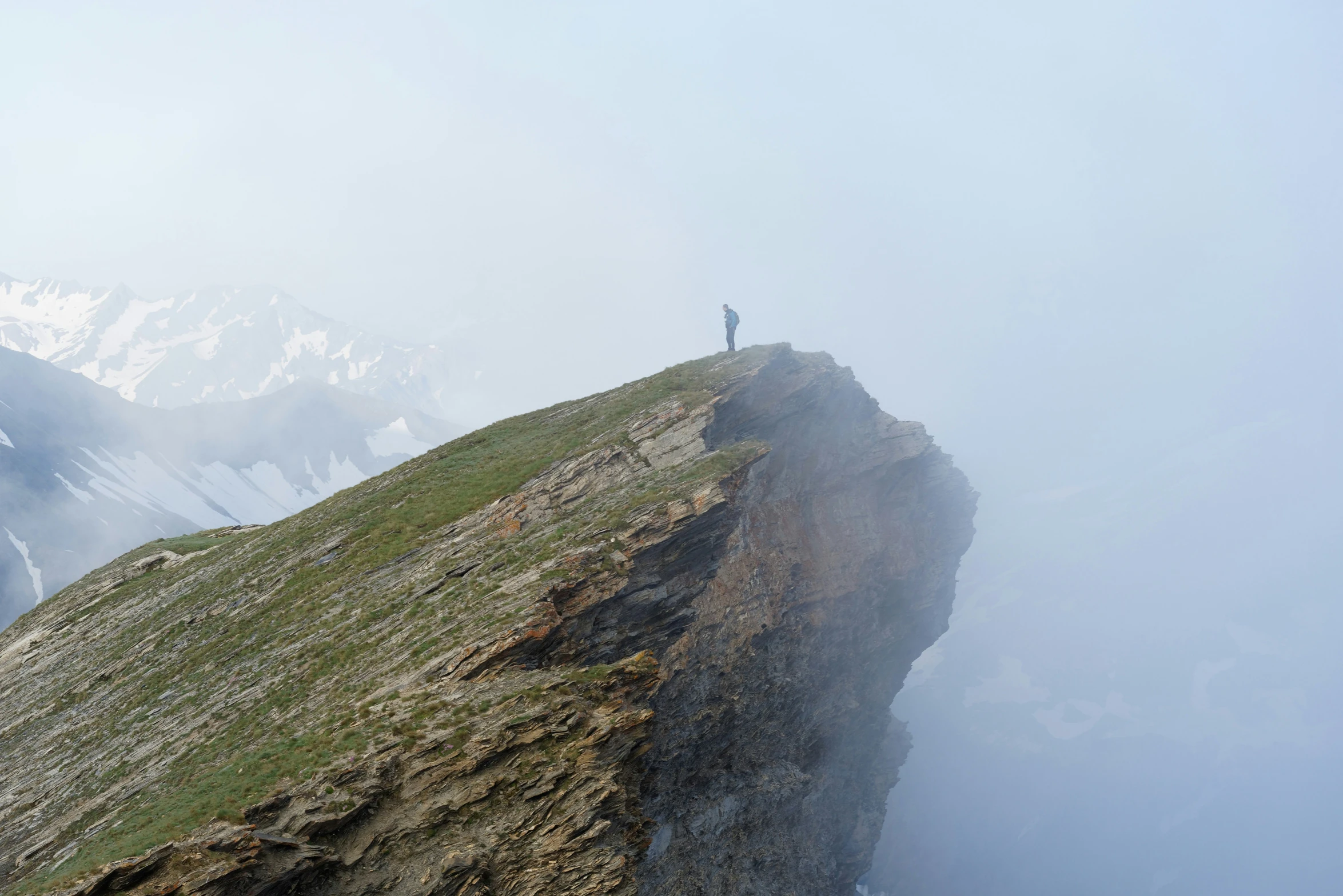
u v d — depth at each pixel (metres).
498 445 68.94
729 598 51.88
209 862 24.27
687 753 49.12
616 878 29.69
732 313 71.81
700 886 48.94
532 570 40.81
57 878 24.39
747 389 61.31
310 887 26.34
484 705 32.12
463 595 40.81
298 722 33.84
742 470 49.75
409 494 60.12
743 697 53.44
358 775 28.61
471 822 29.19
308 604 48.03
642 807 46.09
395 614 41.91
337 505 67.75
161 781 33.75
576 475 52.97
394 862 27.73
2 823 38.00
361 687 34.97
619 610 42.12
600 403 70.19
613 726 32.81
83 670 56.66
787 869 57.72
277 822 26.78
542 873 28.86
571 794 30.59
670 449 54.38
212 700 40.84
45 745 46.47
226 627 50.72
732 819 52.41
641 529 43.41
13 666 65.62
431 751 30.02
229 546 76.62
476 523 51.03
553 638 37.41
